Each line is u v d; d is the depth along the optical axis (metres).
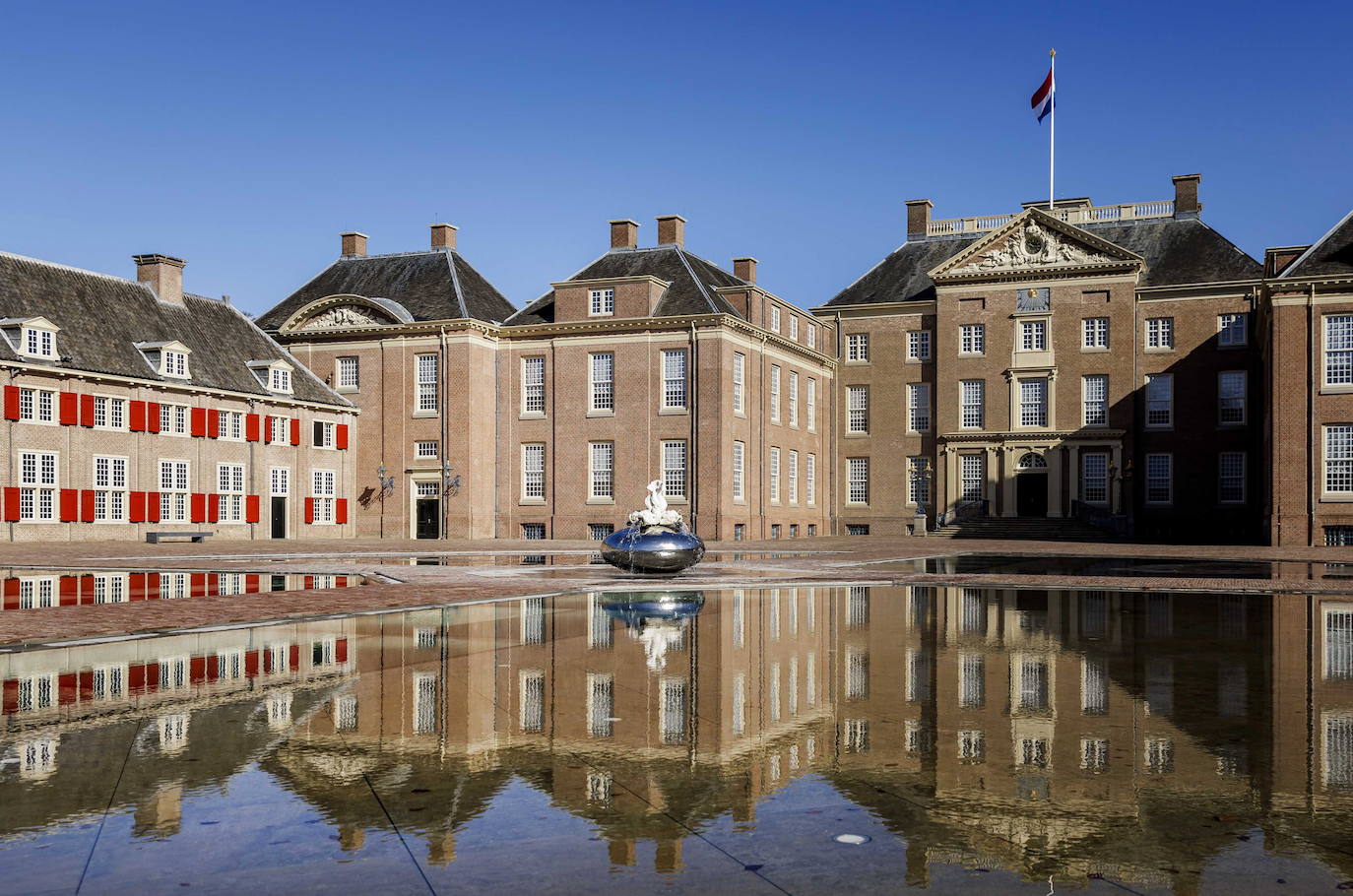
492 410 60.94
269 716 8.91
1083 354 62.94
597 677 10.85
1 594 20.20
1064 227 62.88
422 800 6.52
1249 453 60.59
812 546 47.91
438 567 29.14
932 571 28.05
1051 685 10.44
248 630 14.67
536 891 5.12
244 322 59.56
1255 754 7.64
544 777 7.04
